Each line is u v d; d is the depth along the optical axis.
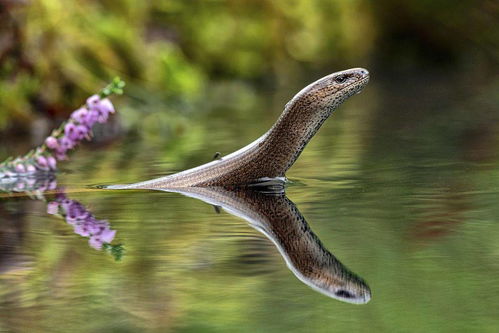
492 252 4.66
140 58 15.97
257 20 21.36
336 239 5.10
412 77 20.61
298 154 7.24
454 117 12.62
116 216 6.05
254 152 7.25
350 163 8.38
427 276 4.22
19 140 11.37
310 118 7.12
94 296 4.03
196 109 14.91
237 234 5.29
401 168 7.96
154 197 6.79
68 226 5.72
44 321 3.70
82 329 3.58
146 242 5.14
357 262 4.53
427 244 4.91
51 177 8.17
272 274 4.32
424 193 6.60
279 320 3.61
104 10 16.78
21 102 12.90
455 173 7.54
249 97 16.66
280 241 5.08
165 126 12.64
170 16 19.75
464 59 24.81
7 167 8.38
